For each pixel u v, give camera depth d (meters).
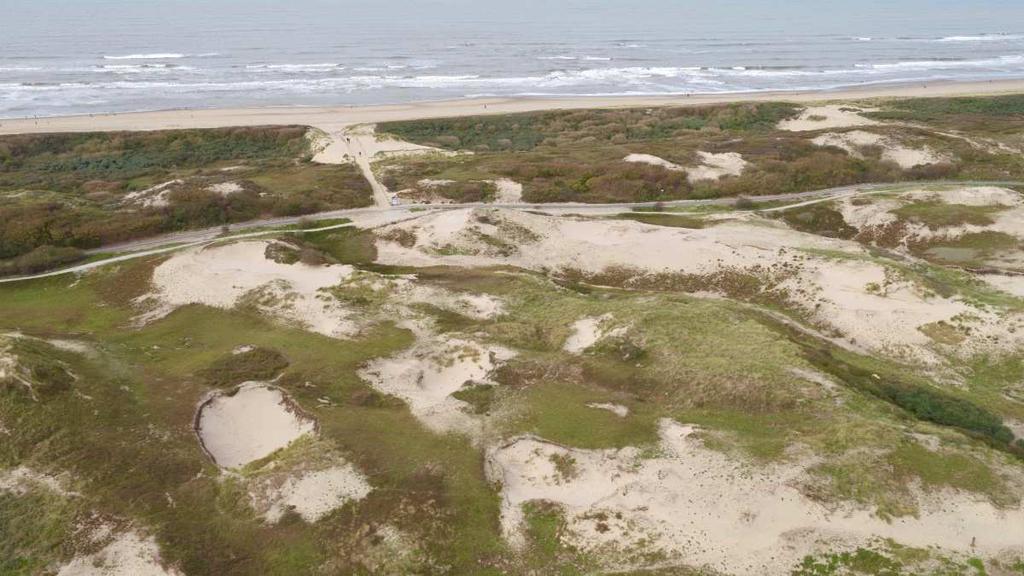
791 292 42.53
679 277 45.91
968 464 23.75
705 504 22.83
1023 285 42.09
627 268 47.31
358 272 43.78
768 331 34.66
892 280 41.00
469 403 29.48
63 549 22.14
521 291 41.31
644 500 23.31
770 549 21.12
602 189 61.56
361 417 28.53
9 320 39.66
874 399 28.61
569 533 22.55
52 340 35.16
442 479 24.86
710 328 34.84
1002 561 20.31
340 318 37.84
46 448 26.17
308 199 59.00
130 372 32.50
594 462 25.36
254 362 33.38
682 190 61.53
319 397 30.22
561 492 24.45
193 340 36.72
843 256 44.84
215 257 47.31
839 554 20.75
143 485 24.78
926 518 21.73
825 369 30.97
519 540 22.44
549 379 31.05
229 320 38.88
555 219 53.47
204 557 21.78
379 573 21.30
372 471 25.16
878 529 21.44
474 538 22.53
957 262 47.53
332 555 21.88
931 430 26.03
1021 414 30.42
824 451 24.55
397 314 38.53
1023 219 51.16
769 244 48.00
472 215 52.62
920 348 35.66
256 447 28.34
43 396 28.58
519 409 28.80
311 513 23.36
